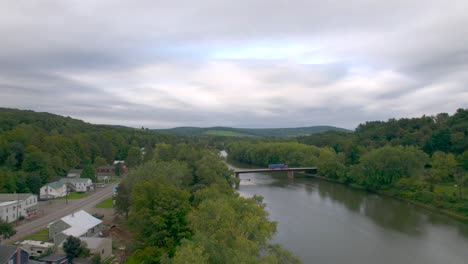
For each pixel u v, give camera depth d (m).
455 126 175.88
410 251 70.38
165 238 51.81
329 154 178.25
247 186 145.25
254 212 55.31
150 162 99.50
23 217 85.00
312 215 95.75
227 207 50.19
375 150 141.12
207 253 36.78
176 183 81.06
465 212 96.44
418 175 125.50
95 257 55.56
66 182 121.12
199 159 121.00
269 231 51.38
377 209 104.31
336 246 72.19
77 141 163.25
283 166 185.38
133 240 61.38
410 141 179.00
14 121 171.38
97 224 73.25
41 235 72.00
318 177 174.25
